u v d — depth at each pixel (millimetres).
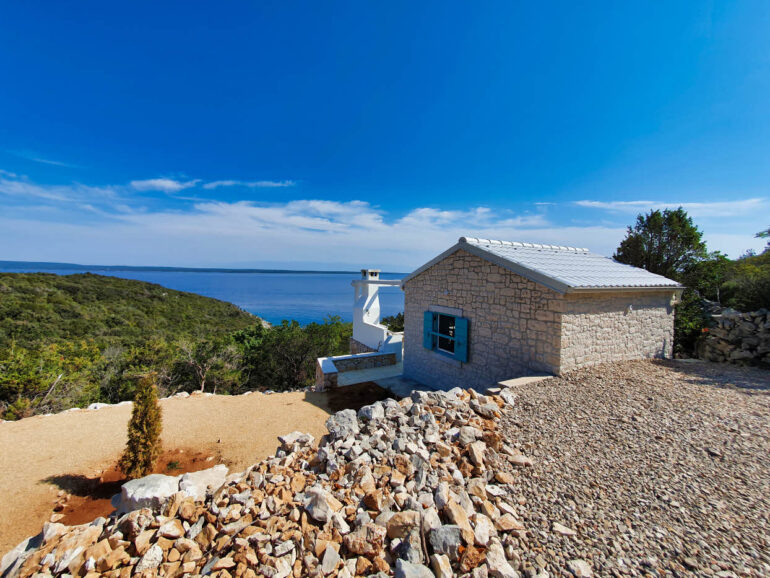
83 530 3201
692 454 4133
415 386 10906
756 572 2463
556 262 8922
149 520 3133
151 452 6129
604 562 2555
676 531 2883
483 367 8930
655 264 13469
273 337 16219
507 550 2662
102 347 19625
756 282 10586
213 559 2701
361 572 2510
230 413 9078
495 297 8547
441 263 10352
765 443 4418
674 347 10742
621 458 4023
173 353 14273
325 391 10859
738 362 8773
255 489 3525
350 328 21016
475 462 3764
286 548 2668
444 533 2674
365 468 3609
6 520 5035
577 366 7391
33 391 10664
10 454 6766
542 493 3387
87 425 8219
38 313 25734
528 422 4906
